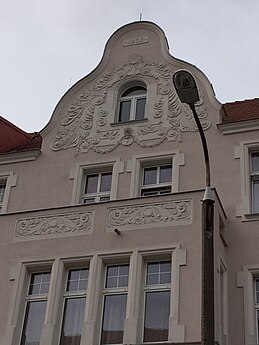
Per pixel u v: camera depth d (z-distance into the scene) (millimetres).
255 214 16328
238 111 19719
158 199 15492
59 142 19141
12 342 14781
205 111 18422
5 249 16141
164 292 14398
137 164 17938
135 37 20281
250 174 17234
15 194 18719
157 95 18969
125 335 13891
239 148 17578
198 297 13836
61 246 15664
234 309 15125
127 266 15117
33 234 16125
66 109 19625
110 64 19984
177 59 19359
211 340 9938
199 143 17875
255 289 15484
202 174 17297
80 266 15492
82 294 15062
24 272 15680
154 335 13922
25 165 19172
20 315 15203
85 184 18375
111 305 14664
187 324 13562
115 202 15812
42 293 15461
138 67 19656
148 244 14938
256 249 15844
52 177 18594
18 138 21719
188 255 14484
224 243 15742
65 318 14883
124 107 19406
